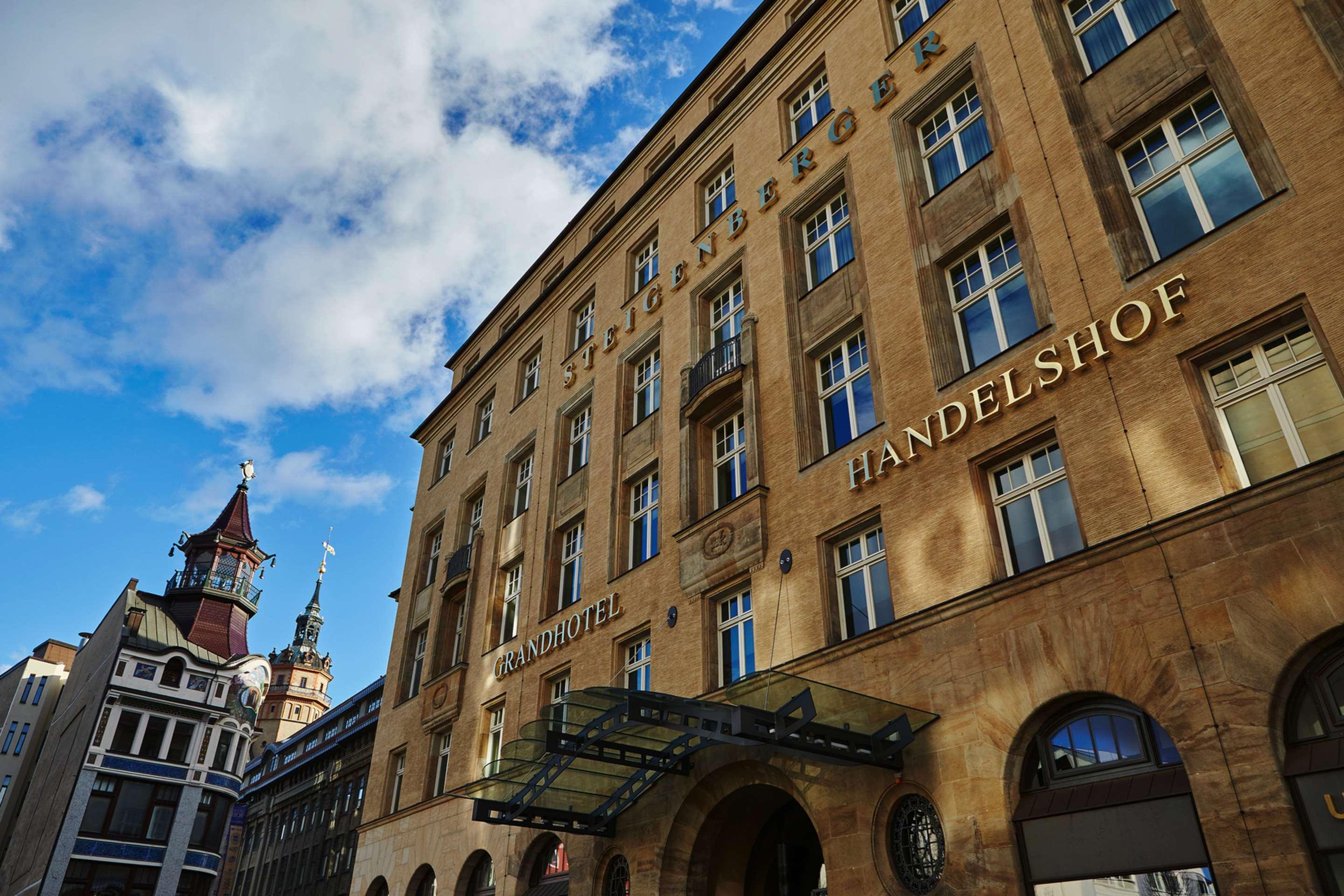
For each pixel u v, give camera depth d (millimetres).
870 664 13297
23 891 48562
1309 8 11578
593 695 13039
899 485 14195
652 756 15414
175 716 54375
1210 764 9211
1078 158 13680
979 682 11742
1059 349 12625
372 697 62375
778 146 20922
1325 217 10508
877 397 15344
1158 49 13328
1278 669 9086
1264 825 8625
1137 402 11469
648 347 23109
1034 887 10391
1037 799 10797
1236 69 12180
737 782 14922
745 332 18906
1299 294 10406
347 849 56438
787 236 19219
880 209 17062
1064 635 11039
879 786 12422
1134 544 10688
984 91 15938
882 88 18297
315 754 65375
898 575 13586
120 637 54438
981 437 13242
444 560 29266
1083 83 14289
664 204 24688
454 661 26953
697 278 21781
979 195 15156
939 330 14773
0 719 67875
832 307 17281
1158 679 9961
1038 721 11156
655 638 18156
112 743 51281
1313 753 8703
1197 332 11203
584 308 27750
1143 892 9461
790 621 15164
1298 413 10336
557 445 25203
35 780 60625
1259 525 9711
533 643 22266
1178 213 12430
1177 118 12969
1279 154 11281
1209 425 10781
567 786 16422
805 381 17172
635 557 20703
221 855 54156
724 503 18531
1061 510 12203
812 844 15742
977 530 12719
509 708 22469
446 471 33344
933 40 17438
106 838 49000
